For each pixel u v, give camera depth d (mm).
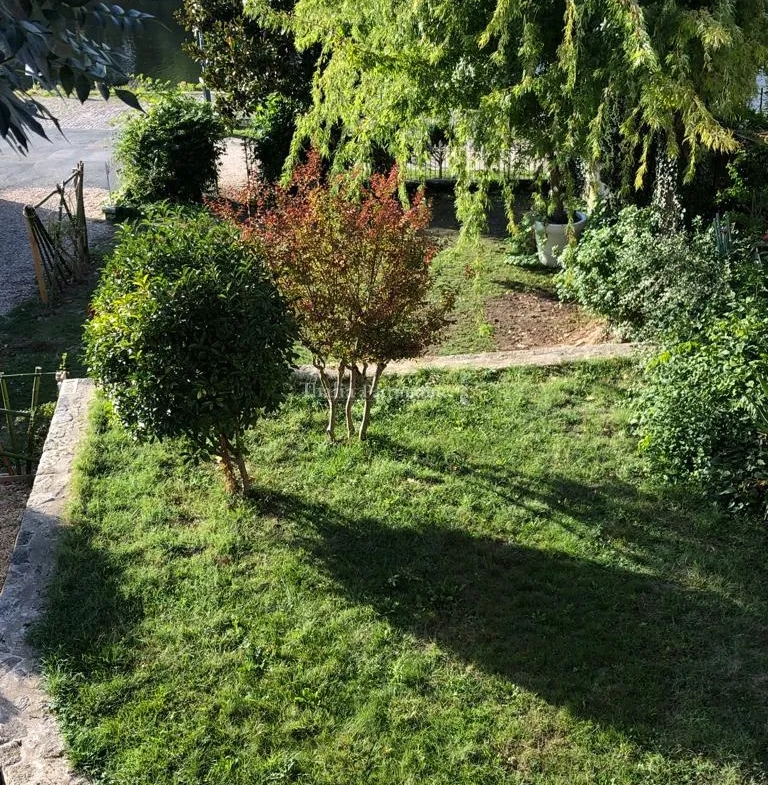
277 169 14609
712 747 4223
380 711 4461
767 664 4723
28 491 7176
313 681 4656
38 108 1916
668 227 9086
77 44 1958
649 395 7066
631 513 6117
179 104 14469
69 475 6641
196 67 26672
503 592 5355
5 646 4871
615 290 8727
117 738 4289
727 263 7934
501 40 7762
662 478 6461
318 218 6270
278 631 5031
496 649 4883
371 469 6723
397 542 5844
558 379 8133
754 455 6094
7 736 4273
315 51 14367
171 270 5578
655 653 4820
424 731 4340
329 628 5043
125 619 5109
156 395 5223
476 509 6223
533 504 6250
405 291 6348
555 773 4113
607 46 7789
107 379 5422
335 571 5551
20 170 17375
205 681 4648
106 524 6004
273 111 14656
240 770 4125
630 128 7832
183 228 6082
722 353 6449
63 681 4590
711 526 5934
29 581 5418
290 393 7871
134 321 5273
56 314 10906
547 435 7176
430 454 6941
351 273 6309
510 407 7629
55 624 5016
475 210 8680
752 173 10227
